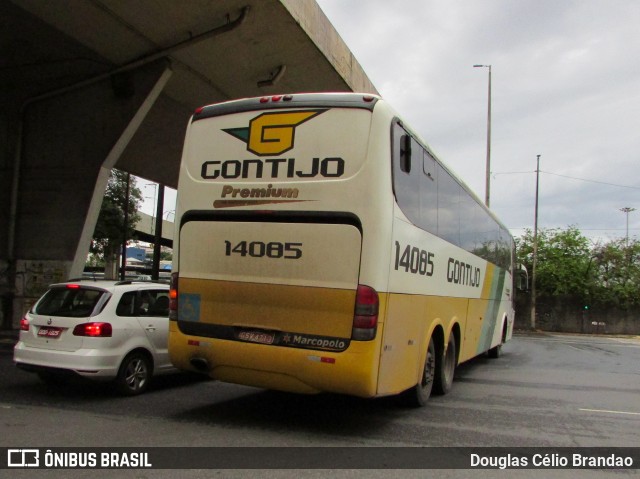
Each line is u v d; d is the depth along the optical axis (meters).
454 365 9.18
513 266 17.47
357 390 5.62
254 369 6.04
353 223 5.69
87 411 6.75
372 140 5.79
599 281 35.91
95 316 7.32
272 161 6.09
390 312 5.91
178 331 6.42
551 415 7.69
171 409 7.00
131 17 12.77
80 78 15.83
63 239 15.78
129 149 19.47
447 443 5.90
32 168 16.33
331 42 15.38
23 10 13.27
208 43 14.20
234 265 6.15
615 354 19.53
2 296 15.94
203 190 6.39
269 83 16.33
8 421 6.17
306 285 5.81
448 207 8.41
